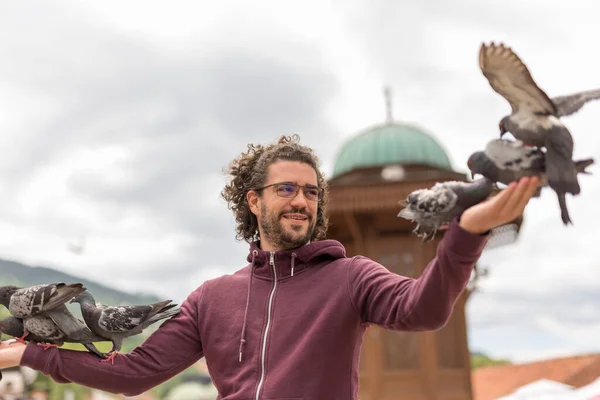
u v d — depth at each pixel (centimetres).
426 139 1673
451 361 1516
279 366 324
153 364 353
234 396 327
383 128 1700
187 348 365
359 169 1612
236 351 340
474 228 259
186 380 4819
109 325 336
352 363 327
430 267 282
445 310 279
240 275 371
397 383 1487
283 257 352
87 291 354
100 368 339
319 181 395
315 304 334
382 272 329
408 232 1530
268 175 362
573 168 240
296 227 352
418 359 1495
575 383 1712
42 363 330
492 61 239
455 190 267
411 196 277
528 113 246
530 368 1917
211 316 358
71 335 329
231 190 414
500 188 268
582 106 254
